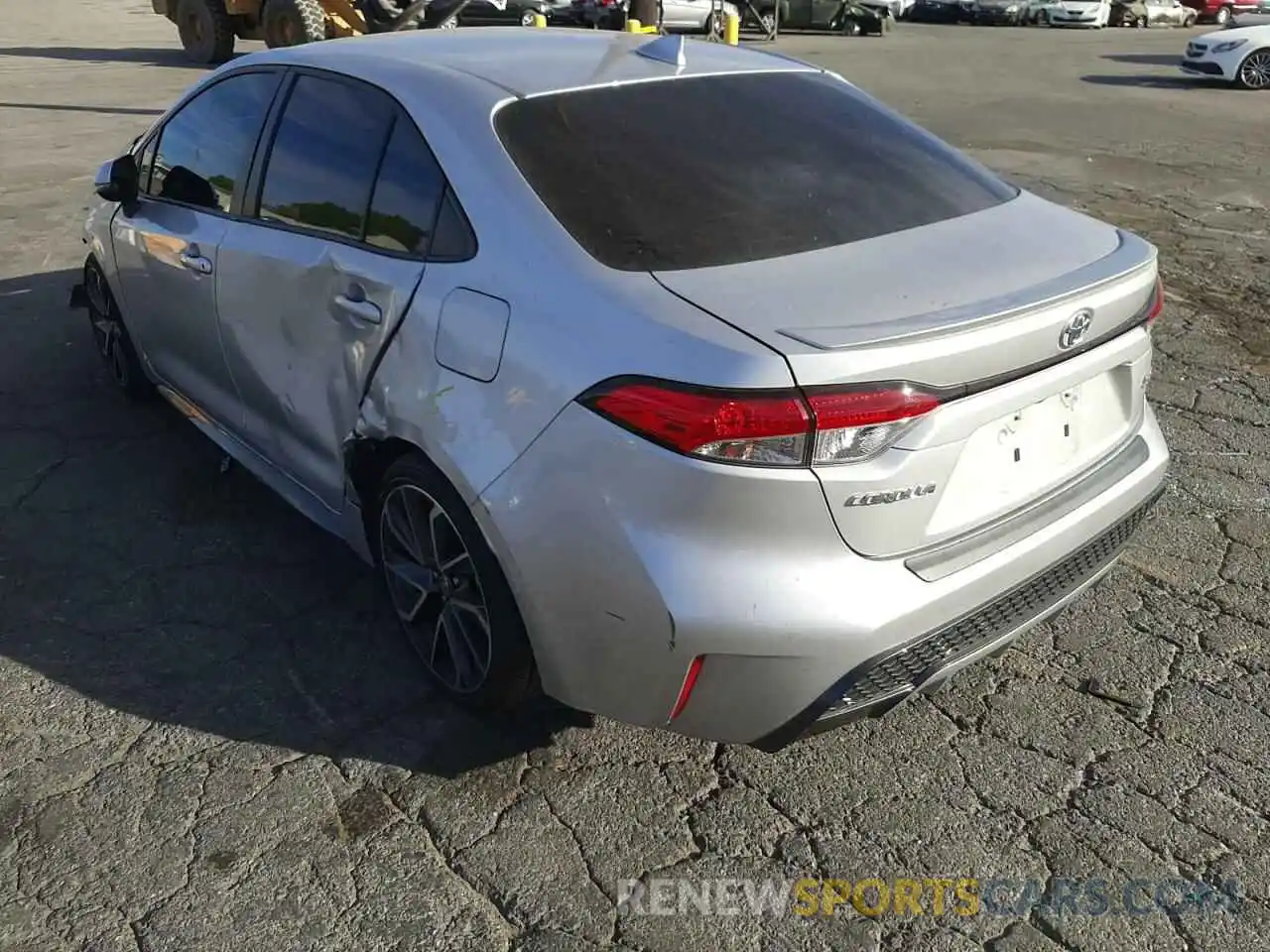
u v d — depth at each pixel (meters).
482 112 2.74
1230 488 4.19
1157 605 3.46
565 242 2.45
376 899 2.39
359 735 2.88
